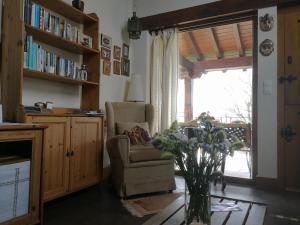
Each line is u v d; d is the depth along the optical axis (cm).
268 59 297
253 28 320
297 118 293
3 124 168
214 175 108
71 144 239
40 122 208
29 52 218
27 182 179
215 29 572
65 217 203
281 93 300
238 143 112
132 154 252
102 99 337
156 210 220
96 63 298
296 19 296
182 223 114
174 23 364
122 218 202
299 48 294
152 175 262
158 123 375
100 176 278
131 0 398
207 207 108
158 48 383
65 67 262
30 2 222
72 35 270
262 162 296
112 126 296
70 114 240
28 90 247
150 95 386
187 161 109
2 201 162
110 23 354
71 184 239
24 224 175
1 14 216
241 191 281
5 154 191
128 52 390
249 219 120
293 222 198
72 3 278
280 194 270
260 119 298
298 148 290
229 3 324
